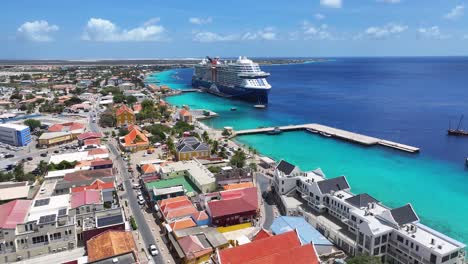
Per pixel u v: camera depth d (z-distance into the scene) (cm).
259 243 7231
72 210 8950
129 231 8388
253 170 14450
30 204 8981
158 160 15075
